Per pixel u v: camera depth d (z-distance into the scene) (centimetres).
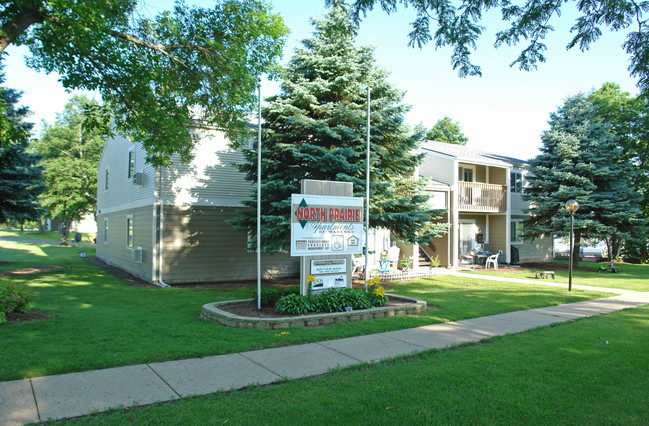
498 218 2267
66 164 3247
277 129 1241
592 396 433
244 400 404
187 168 1422
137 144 1588
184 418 362
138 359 522
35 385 434
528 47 646
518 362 539
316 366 514
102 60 835
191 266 1418
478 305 985
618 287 1395
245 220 1227
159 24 986
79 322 729
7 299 713
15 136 797
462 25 627
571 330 734
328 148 1212
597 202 1964
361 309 825
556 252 3238
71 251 2895
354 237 909
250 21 1018
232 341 613
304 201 842
